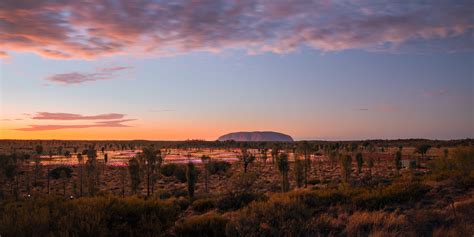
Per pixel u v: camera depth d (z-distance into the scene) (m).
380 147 175.12
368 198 15.98
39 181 68.44
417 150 95.44
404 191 17.22
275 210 11.38
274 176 70.06
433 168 32.44
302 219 11.25
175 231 12.00
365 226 11.41
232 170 83.12
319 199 17.00
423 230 10.40
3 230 9.13
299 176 43.72
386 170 75.12
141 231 10.82
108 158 139.38
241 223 10.80
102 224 10.12
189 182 39.97
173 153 181.75
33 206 10.94
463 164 27.98
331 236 10.22
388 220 11.22
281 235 10.42
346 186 23.36
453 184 19.17
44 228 9.42
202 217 12.70
